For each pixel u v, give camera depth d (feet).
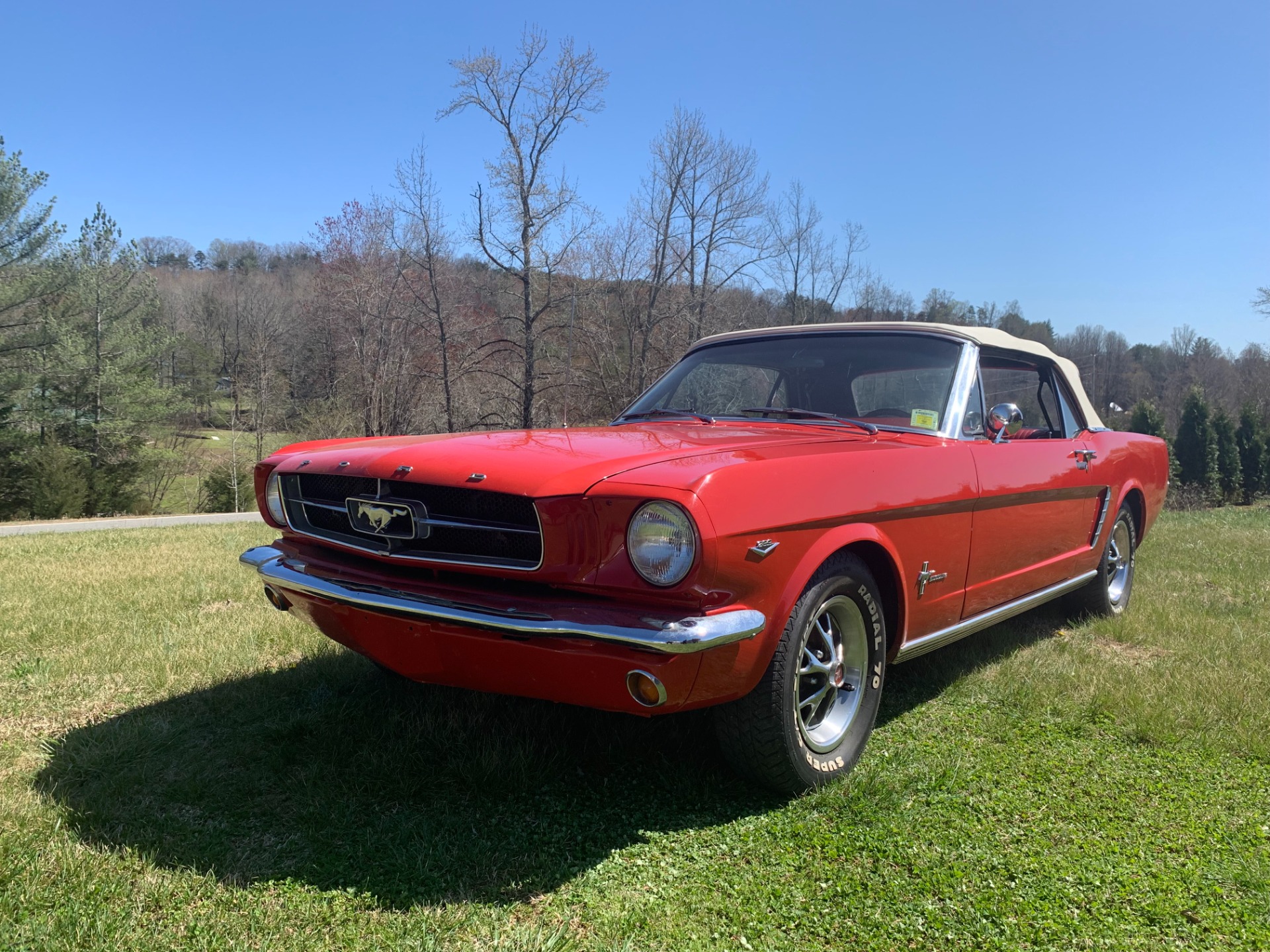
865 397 12.30
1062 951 6.66
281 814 8.61
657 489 7.61
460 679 8.73
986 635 15.74
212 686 12.44
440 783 9.27
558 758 9.73
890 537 9.95
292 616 16.29
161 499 114.42
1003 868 7.82
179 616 16.44
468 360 121.49
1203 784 9.66
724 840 8.24
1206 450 97.35
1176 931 6.94
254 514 66.49
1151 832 8.55
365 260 132.57
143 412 98.07
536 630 7.63
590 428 12.00
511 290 117.39
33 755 10.02
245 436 142.41
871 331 13.09
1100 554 16.19
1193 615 17.24
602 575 7.79
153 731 10.52
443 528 8.64
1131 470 17.35
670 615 7.58
